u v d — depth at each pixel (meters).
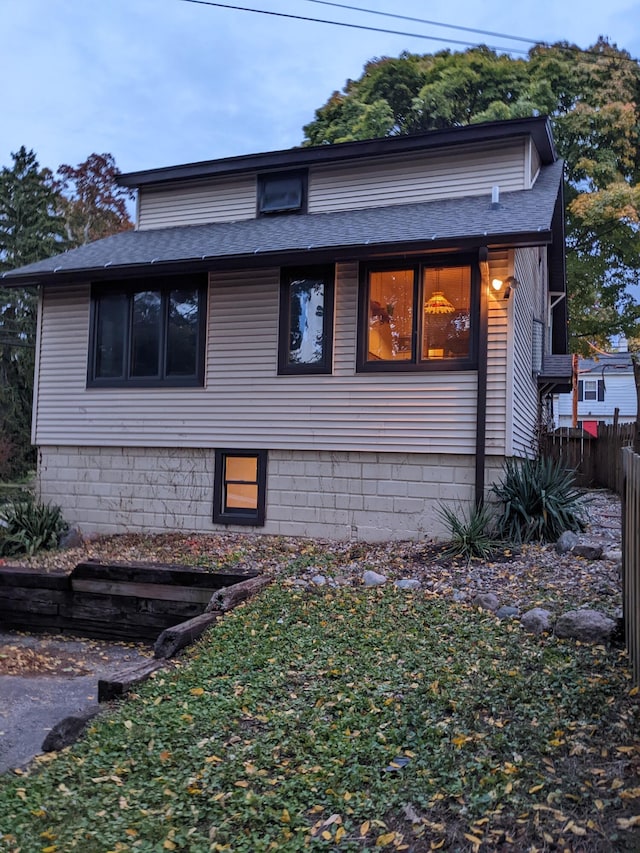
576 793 3.02
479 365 8.44
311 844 2.90
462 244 8.02
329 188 11.02
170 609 7.92
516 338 9.05
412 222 9.10
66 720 4.36
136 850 2.92
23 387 28.06
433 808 3.06
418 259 8.82
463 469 8.66
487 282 8.39
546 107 24.34
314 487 9.38
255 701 4.41
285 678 4.76
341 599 6.51
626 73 24.80
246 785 3.39
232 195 11.69
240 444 9.76
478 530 7.76
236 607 6.55
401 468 8.95
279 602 6.53
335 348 9.25
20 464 26.25
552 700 4.00
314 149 10.79
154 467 10.31
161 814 3.20
